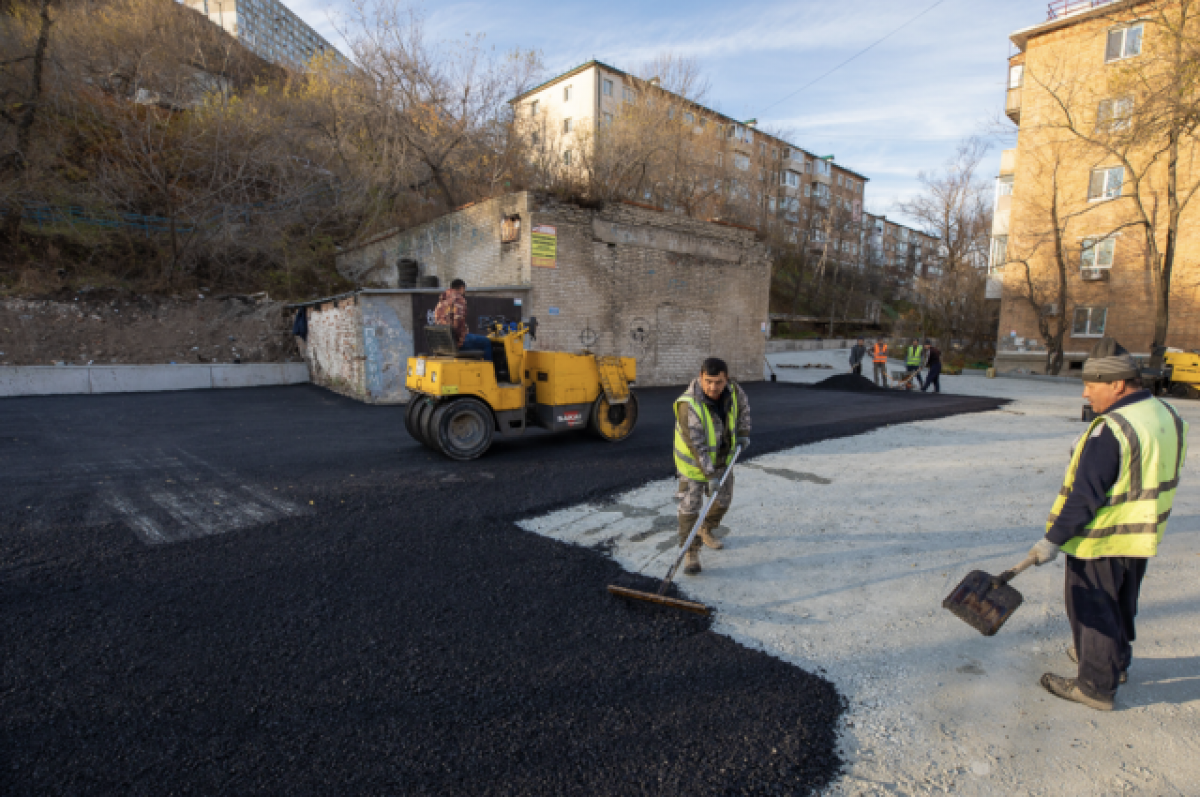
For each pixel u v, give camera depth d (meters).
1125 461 2.30
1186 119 14.99
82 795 2.04
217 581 3.78
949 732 2.43
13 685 2.67
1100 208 22.94
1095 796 2.07
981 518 5.02
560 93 40.69
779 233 44.75
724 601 3.61
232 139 20.30
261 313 16.69
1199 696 2.62
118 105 19.23
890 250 68.00
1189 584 3.65
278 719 2.48
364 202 21.75
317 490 5.75
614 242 15.57
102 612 3.36
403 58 19.42
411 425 7.51
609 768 2.22
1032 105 24.50
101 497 5.41
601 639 3.17
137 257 17.81
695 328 17.86
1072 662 2.92
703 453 3.71
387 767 2.21
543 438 8.59
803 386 17.83
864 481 6.34
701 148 27.84
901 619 3.36
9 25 17.91
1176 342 21.45
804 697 2.66
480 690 2.70
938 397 14.71
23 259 15.88
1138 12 20.22
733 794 2.10
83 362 13.26
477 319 13.03
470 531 4.76
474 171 21.03
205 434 8.56
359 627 3.26
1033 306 23.77
